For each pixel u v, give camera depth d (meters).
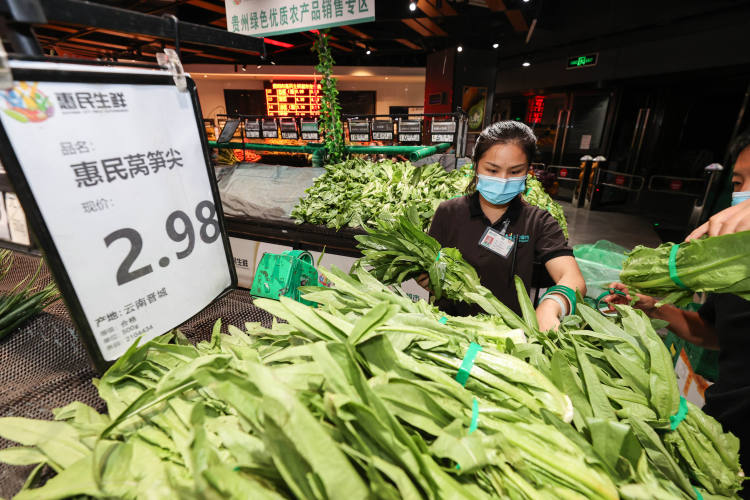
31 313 0.84
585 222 6.71
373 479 0.43
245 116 3.96
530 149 1.30
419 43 8.95
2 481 0.53
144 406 0.54
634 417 0.62
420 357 0.69
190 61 10.59
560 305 1.05
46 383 0.69
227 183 3.22
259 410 0.48
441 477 0.46
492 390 0.62
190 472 0.48
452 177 2.95
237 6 3.18
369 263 1.27
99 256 0.64
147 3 6.29
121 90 0.64
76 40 7.23
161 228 0.75
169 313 0.79
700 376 1.51
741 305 0.95
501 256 1.48
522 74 10.25
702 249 0.87
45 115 0.54
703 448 0.61
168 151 0.75
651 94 7.79
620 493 0.51
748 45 5.63
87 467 0.48
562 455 0.53
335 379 0.52
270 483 0.47
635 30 7.19
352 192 2.73
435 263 1.08
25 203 0.53
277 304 0.69
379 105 12.16
